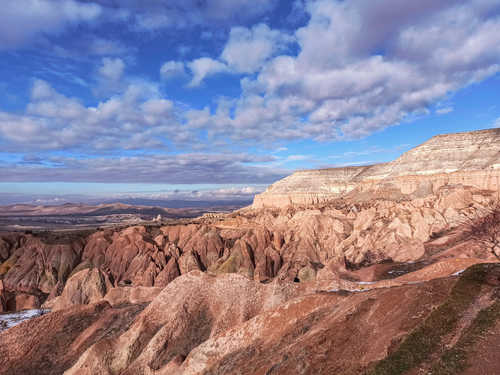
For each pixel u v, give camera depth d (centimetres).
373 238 8619
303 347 2391
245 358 2838
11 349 4075
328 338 2377
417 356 1781
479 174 10794
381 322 2297
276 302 3809
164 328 3678
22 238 12006
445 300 2191
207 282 4166
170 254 10425
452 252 6769
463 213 8456
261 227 10800
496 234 6925
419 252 7331
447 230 8162
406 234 8344
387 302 2497
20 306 7569
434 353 1762
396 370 1736
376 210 10719
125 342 3712
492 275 2339
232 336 3161
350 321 2466
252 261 9681
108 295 5653
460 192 9438
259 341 2997
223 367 2878
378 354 1952
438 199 9756
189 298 4038
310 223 10438
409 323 2122
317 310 3030
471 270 2489
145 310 4084
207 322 3841
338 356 2156
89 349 3603
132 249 10519
